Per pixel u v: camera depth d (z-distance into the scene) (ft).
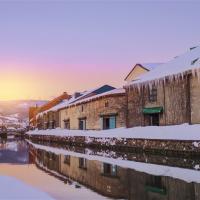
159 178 74.43
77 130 237.66
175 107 147.23
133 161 108.06
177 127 125.49
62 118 302.25
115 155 131.34
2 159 128.06
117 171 87.81
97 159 119.96
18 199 45.73
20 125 655.76
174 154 111.45
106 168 94.84
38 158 131.13
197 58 146.20
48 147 203.92
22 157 136.36
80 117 250.57
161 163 99.96
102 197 57.06
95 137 173.06
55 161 118.93
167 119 152.15
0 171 92.27
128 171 86.48
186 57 162.61
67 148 188.75
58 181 74.02
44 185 68.54
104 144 161.38
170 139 114.11
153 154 122.62
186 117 138.41
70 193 60.23
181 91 143.54
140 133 139.54
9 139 377.50
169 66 164.35
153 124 164.14
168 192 60.08
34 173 88.17
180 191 60.75
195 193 58.85
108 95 204.33
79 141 196.03
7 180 59.67
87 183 71.20
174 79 145.59
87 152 153.28
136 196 57.62
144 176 77.71
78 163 110.73
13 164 110.93
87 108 237.86
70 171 91.71
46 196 47.93
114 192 61.26
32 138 352.28
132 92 177.17
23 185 55.31
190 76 137.90
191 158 104.06
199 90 133.08
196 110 134.62
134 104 175.63
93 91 269.85
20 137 458.50
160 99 157.38
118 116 200.03
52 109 343.05
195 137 108.78
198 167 89.40
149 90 164.14
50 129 322.34
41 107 447.83
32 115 575.38
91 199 55.47
